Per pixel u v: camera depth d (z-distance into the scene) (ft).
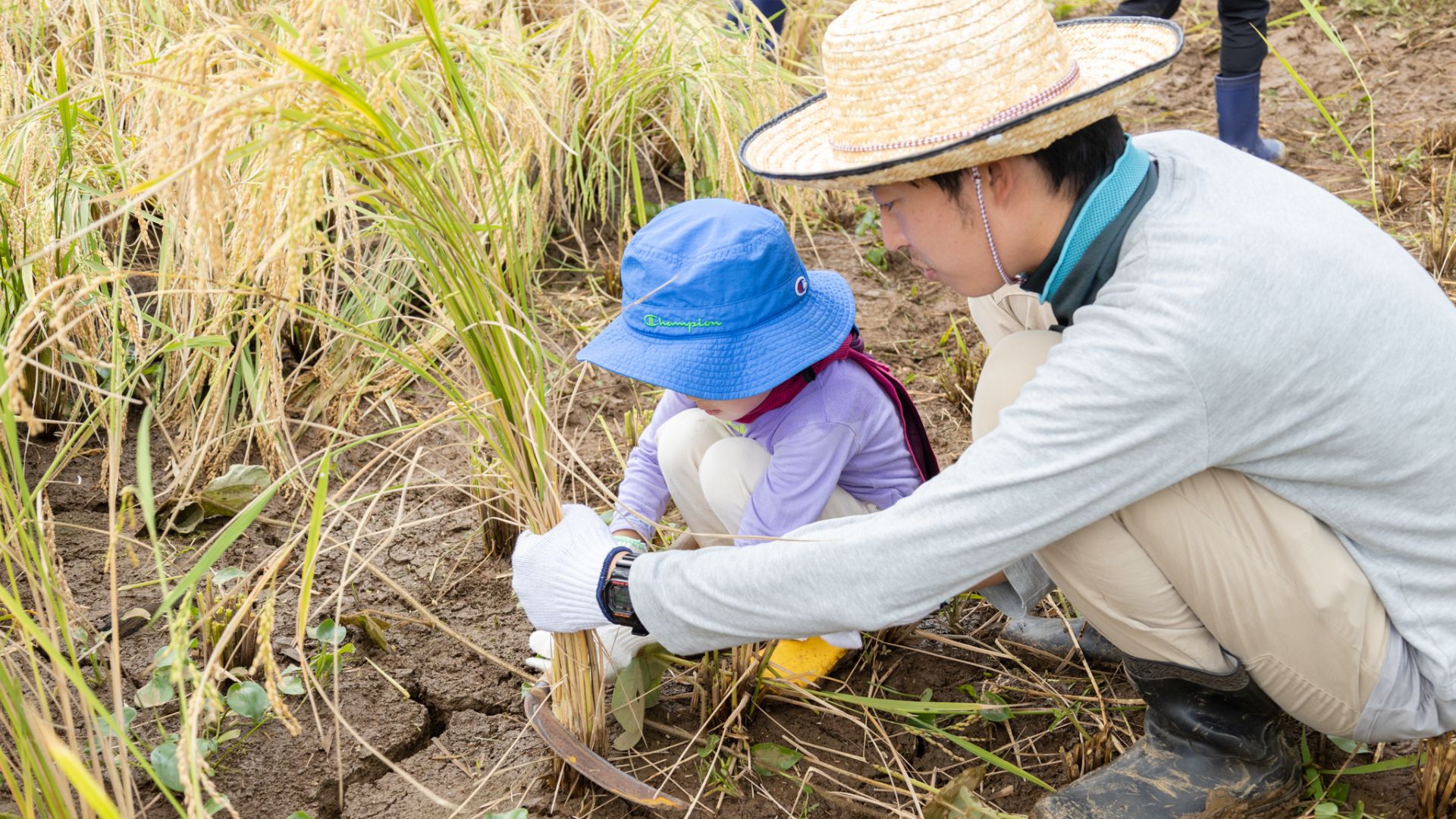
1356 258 5.12
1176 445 5.10
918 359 10.96
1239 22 13.08
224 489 8.74
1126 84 5.06
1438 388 5.27
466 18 11.63
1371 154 13.55
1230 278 4.92
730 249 6.37
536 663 7.32
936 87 5.21
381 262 10.46
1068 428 5.09
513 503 7.93
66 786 5.33
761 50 14.20
